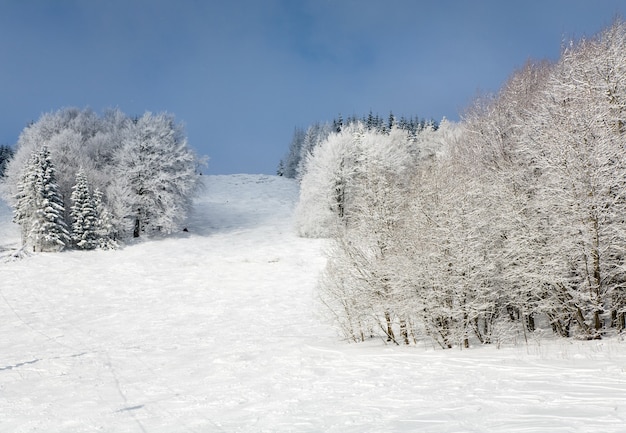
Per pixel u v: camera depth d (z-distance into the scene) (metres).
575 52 20.59
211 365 14.28
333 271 16.81
